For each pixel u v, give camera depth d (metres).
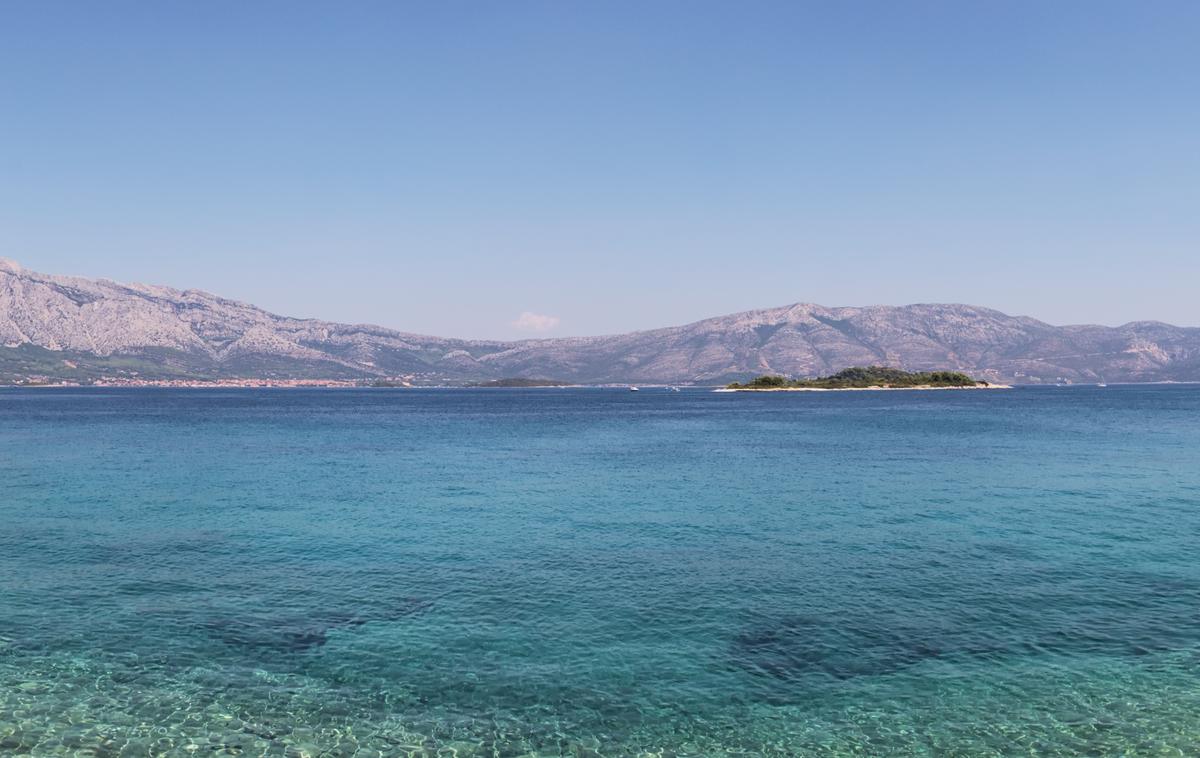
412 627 18.20
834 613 19.03
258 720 13.77
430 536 28.02
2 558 24.72
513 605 19.77
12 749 12.73
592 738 13.19
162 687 15.03
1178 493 37.28
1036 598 20.16
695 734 13.31
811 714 13.99
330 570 23.22
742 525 29.95
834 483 41.62
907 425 94.56
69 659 16.34
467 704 14.35
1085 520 30.55
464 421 116.25
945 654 16.50
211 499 36.62
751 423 104.50
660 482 42.53
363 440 75.19
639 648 16.89
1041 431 81.31
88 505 34.84
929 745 12.95
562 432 88.31
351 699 14.54
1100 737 13.18
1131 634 17.58
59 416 123.94
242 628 18.17
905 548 25.88
